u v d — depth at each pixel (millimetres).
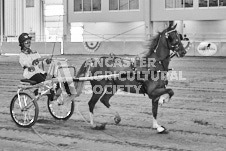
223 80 15938
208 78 16625
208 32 36062
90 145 6734
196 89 13453
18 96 8070
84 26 40688
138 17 37656
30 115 9164
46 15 41500
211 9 34938
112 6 38656
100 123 8383
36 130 7828
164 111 9656
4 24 43531
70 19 40562
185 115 9172
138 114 9297
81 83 8008
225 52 30859
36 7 42281
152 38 7516
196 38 35781
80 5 39938
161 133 7492
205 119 8734
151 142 6887
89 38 40531
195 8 35469
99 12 39250
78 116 9109
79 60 25562
